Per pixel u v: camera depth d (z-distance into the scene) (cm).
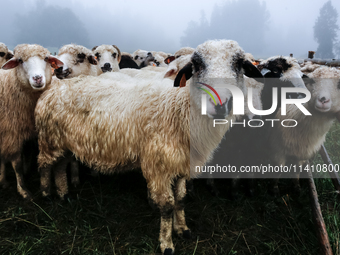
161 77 299
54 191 385
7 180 410
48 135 326
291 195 402
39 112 323
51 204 353
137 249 289
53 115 316
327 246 273
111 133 286
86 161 313
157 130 261
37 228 316
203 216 347
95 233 310
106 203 365
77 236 305
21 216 331
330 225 316
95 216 338
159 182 266
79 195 380
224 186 425
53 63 362
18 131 365
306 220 338
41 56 340
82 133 301
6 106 354
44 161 342
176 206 304
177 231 312
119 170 312
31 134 380
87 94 301
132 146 281
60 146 327
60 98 313
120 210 353
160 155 259
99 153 299
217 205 371
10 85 352
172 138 258
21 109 360
